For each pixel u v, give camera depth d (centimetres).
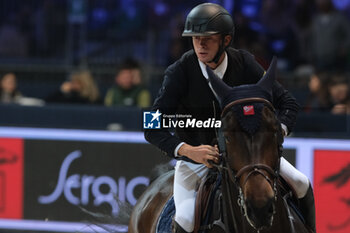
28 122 1423
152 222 722
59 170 1287
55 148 1288
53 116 1416
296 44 1852
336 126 1359
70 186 1280
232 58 632
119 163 1269
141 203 768
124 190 1267
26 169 1295
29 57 1930
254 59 644
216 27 595
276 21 1856
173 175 755
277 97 624
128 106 1430
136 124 1401
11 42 1930
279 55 1841
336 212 1204
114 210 1256
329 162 1209
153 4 1917
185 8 1905
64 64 1916
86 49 1916
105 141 1273
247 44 1731
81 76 1583
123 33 1912
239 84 636
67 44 1919
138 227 750
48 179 1289
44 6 1927
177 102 639
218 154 576
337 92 1476
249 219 520
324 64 1825
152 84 1756
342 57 1827
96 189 1273
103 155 1273
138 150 1264
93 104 1578
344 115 1356
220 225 605
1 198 1301
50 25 1922
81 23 1906
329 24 1830
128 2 1919
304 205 670
